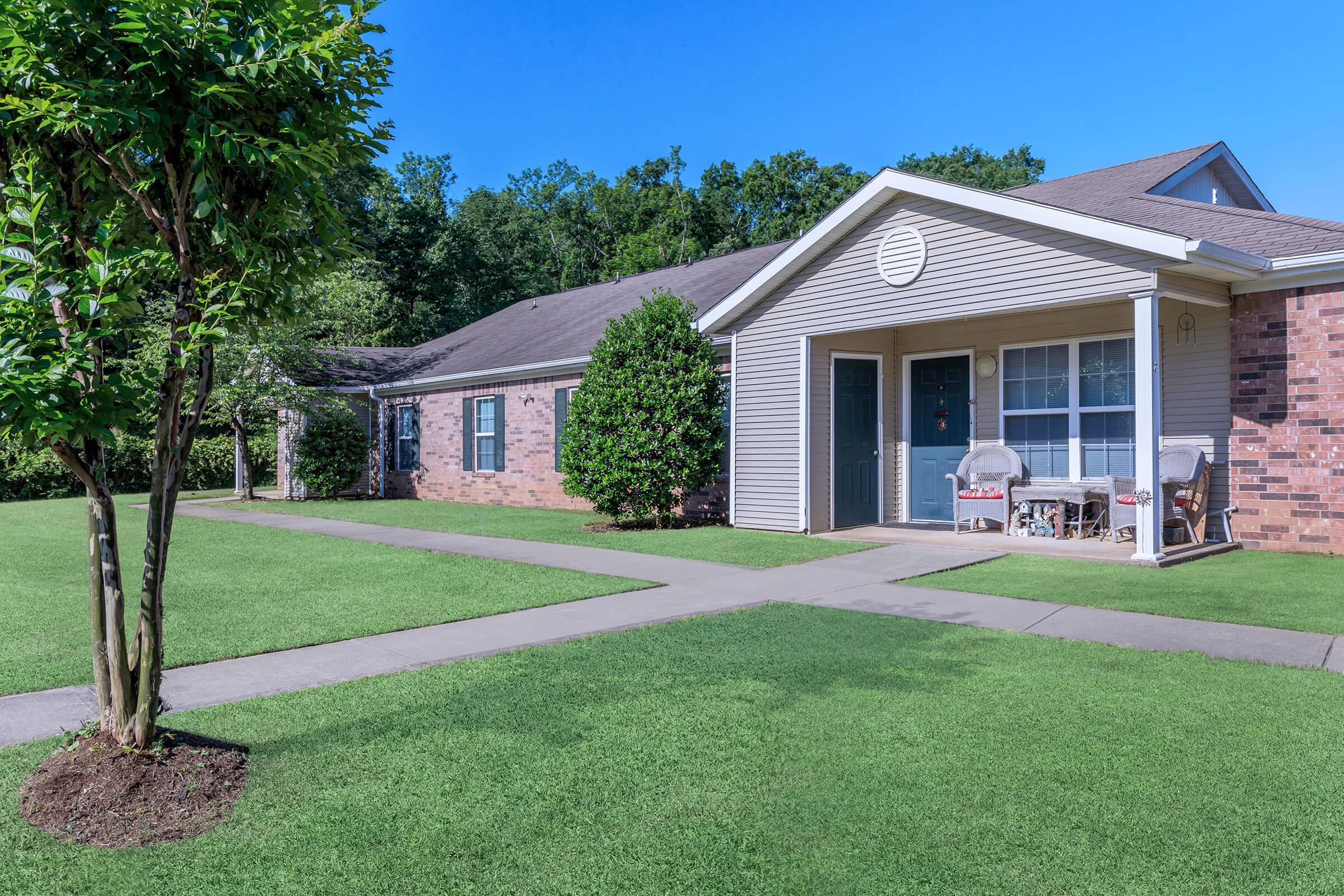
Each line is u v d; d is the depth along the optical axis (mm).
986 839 2906
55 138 3395
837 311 11289
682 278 19312
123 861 2840
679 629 6121
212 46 3215
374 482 22344
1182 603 6715
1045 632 5891
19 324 2863
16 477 22859
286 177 3518
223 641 5844
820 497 11883
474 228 47688
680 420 12695
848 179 53938
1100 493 10328
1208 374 9773
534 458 17656
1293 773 3406
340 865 2803
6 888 2672
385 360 24156
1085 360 10930
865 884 2643
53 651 5633
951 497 12359
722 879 2686
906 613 6609
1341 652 5266
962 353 12164
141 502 20516
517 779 3465
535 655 5426
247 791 3371
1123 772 3438
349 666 5207
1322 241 8844
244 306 3615
